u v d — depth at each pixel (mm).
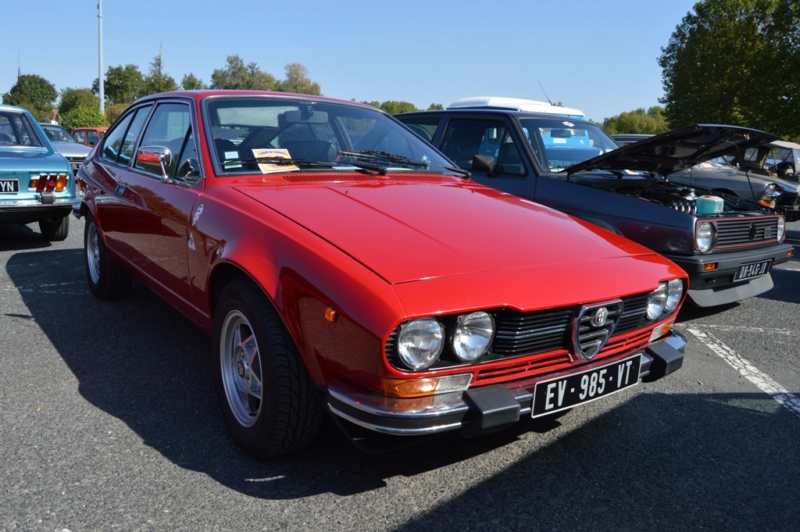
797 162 14055
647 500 2520
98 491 2398
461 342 2133
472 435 2203
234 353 2789
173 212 3242
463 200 3102
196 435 2861
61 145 14141
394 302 2045
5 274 5703
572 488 2578
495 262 2383
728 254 4863
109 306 4746
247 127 3424
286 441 2484
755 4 28219
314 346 2240
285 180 3125
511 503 2447
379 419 2090
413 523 2289
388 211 2750
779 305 5879
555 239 2734
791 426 3270
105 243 4457
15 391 3256
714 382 3865
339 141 3645
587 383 2482
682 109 30953
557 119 5980
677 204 4883
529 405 2330
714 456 2910
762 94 23781
